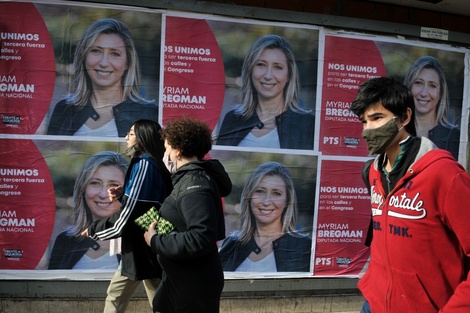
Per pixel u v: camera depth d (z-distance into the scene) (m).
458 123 4.03
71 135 3.36
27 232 3.33
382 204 1.70
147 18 3.41
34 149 3.31
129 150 2.90
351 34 3.76
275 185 3.68
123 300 2.81
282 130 3.68
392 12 3.89
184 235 1.90
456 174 1.44
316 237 3.77
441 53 3.96
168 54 3.45
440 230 1.49
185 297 2.00
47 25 3.29
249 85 3.60
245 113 3.61
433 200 1.48
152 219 2.11
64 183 3.37
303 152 3.72
